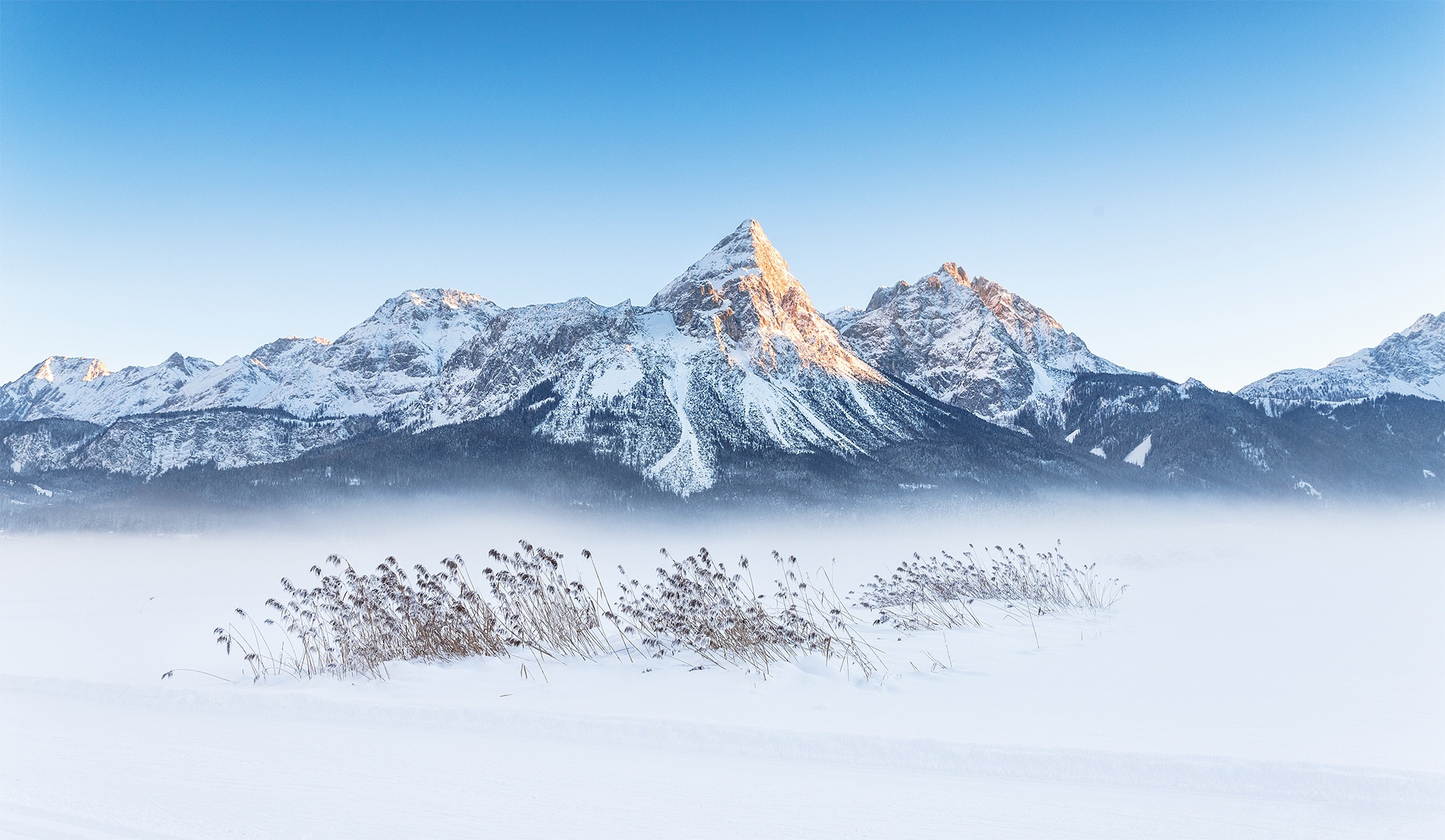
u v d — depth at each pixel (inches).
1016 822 228.8
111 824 228.1
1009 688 421.1
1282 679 426.0
